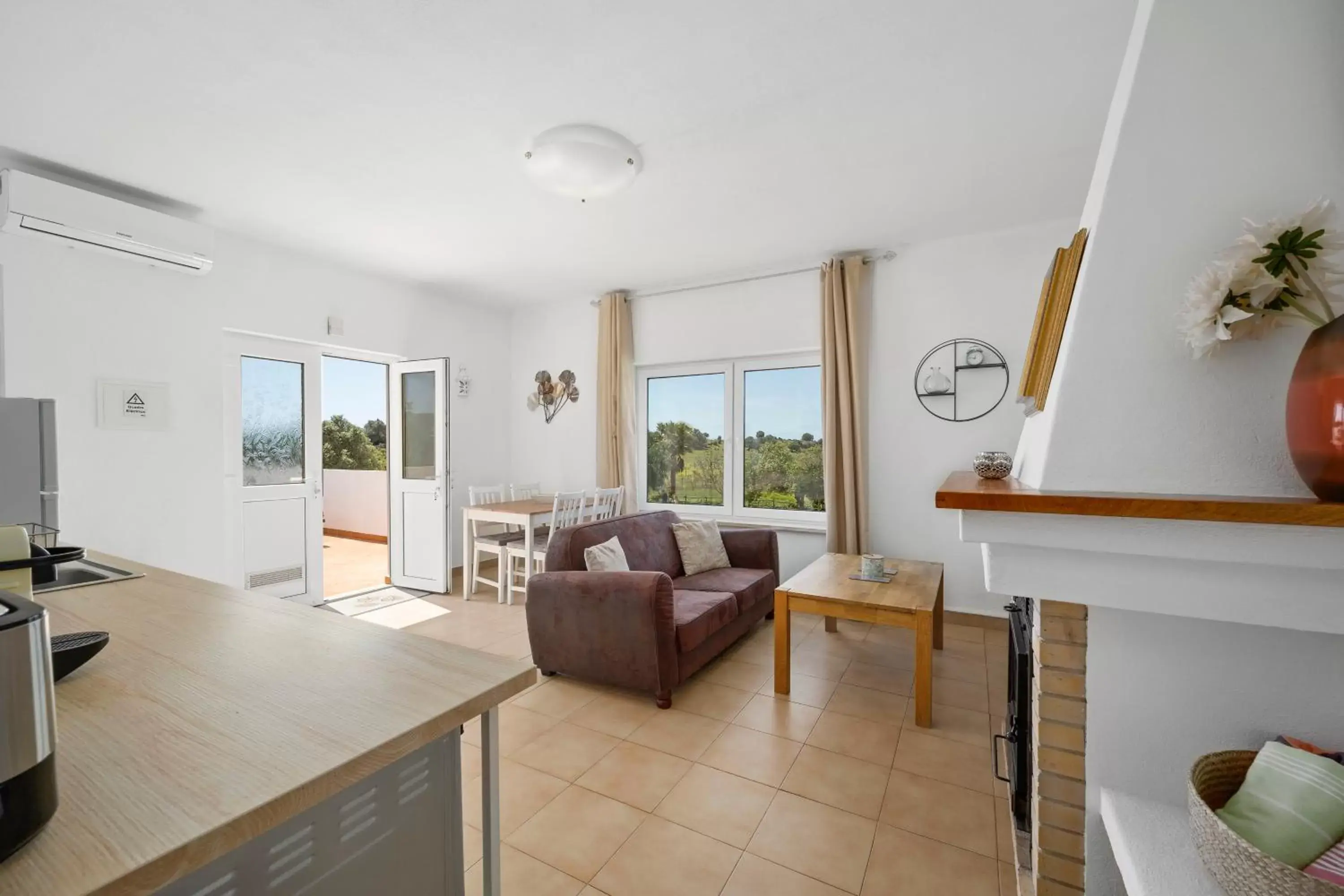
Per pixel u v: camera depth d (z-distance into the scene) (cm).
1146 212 103
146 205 317
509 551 441
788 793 200
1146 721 110
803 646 348
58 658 90
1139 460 102
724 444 471
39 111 230
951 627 379
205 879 64
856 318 391
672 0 173
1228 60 98
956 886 158
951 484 131
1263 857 75
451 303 514
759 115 234
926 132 247
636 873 163
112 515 310
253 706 85
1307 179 94
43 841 55
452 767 96
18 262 277
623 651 271
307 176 285
